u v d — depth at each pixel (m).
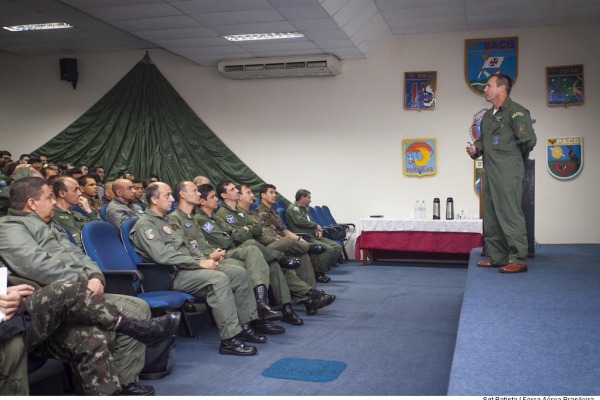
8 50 10.13
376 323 4.81
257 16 7.15
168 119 9.95
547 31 8.56
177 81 10.00
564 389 1.93
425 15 8.11
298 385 3.22
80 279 3.04
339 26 7.54
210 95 9.89
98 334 2.74
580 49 8.46
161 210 4.23
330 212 9.38
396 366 3.58
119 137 10.02
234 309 3.93
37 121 10.44
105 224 3.93
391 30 8.86
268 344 4.15
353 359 3.75
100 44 9.74
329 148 9.45
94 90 10.27
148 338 2.87
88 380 2.70
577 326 2.76
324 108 9.47
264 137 9.70
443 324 4.75
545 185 8.62
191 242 4.55
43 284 2.95
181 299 3.84
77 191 4.86
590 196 8.48
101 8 6.88
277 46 8.60
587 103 8.45
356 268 8.25
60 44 9.73
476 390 1.94
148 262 4.07
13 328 2.42
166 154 9.90
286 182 9.62
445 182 8.98
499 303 3.29
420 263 8.73
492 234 4.68
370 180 9.28
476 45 8.82
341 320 4.93
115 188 5.51
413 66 9.08
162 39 8.25
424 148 9.04
